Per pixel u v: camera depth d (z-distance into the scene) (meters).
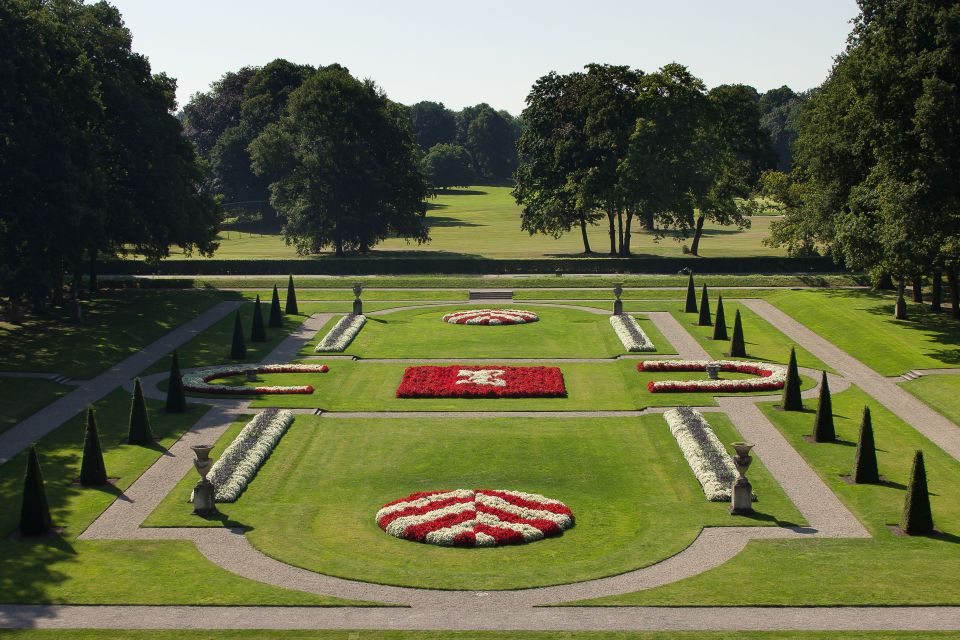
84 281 108.50
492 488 48.06
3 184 76.25
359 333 85.69
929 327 80.25
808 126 95.12
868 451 47.47
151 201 97.12
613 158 128.38
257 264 119.81
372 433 56.91
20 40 78.12
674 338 82.44
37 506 41.16
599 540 41.00
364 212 139.88
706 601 34.72
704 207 126.94
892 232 71.69
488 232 180.38
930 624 32.84
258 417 57.88
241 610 34.34
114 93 91.50
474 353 78.00
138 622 33.31
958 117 64.75
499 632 32.50
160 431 56.50
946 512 43.97
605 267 118.69
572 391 66.12
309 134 139.00
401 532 41.25
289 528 42.22
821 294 96.94
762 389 64.75
